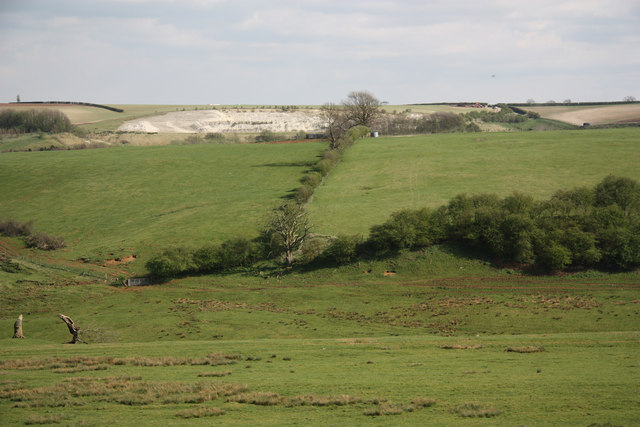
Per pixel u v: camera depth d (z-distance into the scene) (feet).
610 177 336.70
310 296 270.26
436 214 318.04
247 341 166.09
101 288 297.74
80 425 77.71
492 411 81.25
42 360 124.67
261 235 348.59
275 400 89.35
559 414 79.66
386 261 299.79
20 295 286.46
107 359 126.52
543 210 312.09
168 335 224.74
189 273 313.73
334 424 77.82
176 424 78.54
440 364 118.62
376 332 215.72
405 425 76.84
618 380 97.55
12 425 78.79
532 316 224.94
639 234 270.05
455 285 270.26
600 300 237.66
